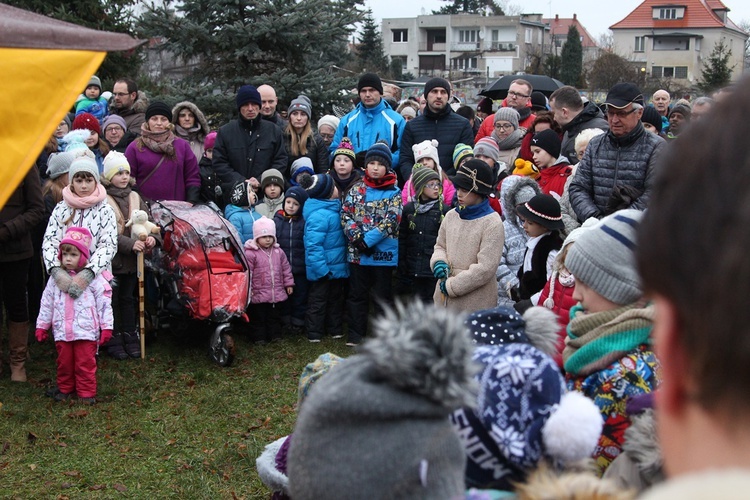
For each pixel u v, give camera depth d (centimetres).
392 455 142
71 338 548
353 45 5056
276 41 1007
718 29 6134
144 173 710
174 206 666
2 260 571
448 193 699
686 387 64
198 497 433
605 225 235
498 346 191
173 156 713
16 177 263
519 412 177
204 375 622
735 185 59
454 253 547
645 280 66
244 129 748
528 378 179
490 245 532
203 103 1011
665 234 63
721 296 58
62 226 566
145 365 643
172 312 660
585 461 173
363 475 142
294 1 1030
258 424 533
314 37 1016
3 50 262
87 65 273
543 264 485
